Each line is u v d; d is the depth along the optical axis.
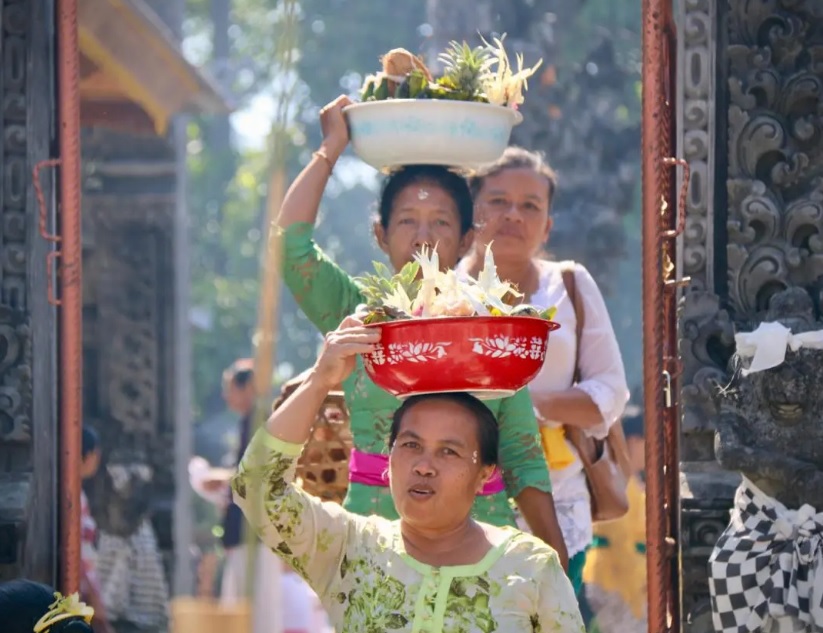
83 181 22.72
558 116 23.69
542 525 9.29
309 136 38.25
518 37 23.41
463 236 10.03
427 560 8.16
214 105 23.12
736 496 9.78
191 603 7.86
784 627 9.39
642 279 10.01
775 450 9.45
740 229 10.34
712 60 10.45
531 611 8.08
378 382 8.43
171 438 23.06
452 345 8.12
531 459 9.34
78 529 10.34
